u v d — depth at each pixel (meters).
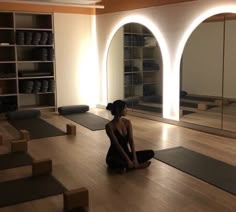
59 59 7.46
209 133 5.41
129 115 7.06
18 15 7.18
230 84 5.21
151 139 5.06
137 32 6.66
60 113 7.14
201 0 5.28
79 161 4.09
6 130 5.78
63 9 7.35
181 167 3.81
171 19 5.82
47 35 7.17
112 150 3.74
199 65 5.57
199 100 5.63
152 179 3.48
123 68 7.15
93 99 8.05
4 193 3.15
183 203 2.93
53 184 3.36
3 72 7.07
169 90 6.07
